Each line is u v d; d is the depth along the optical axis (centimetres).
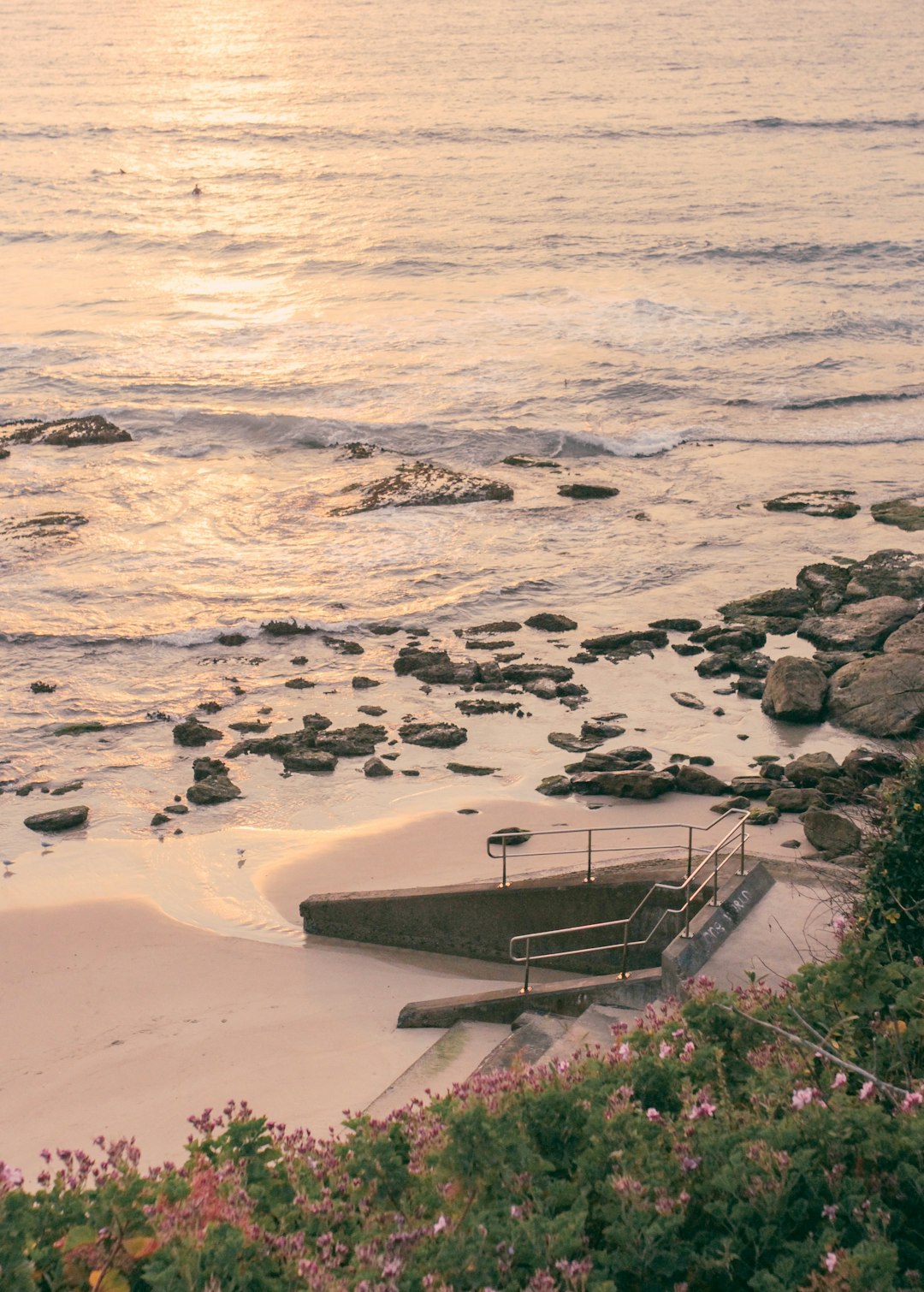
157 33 14238
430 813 1664
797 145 7244
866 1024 700
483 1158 596
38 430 3309
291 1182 631
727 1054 702
